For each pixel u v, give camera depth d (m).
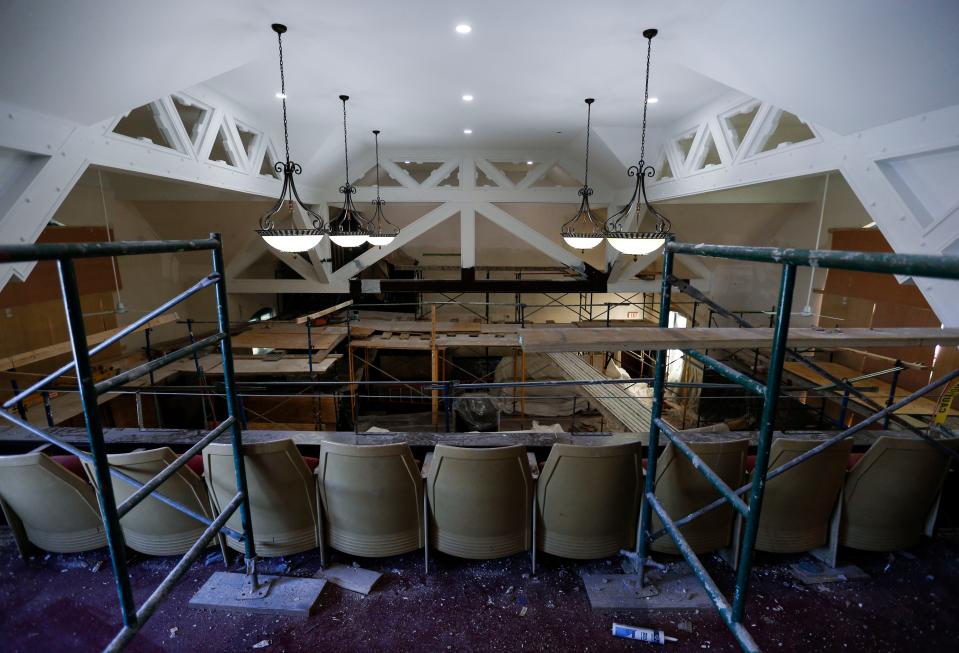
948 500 2.69
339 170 8.19
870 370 6.90
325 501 2.28
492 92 5.07
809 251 1.08
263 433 2.97
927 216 2.88
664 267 1.97
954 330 1.74
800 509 2.22
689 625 2.05
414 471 2.19
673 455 2.13
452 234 11.84
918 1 2.14
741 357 8.90
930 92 2.53
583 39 3.71
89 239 6.49
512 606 2.16
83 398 1.20
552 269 11.61
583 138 7.14
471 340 7.65
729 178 4.91
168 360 1.52
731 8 2.98
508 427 8.05
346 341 8.60
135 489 2.12
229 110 5.13
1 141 2.60
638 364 10.84
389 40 3.73
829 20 2.55
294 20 3.38
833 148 3.41
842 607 2.12
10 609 2.11
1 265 2.96
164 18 2.82
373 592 2.23
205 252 8.72
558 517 2.25
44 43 2.42
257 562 2.36
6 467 2.07
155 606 1.42
